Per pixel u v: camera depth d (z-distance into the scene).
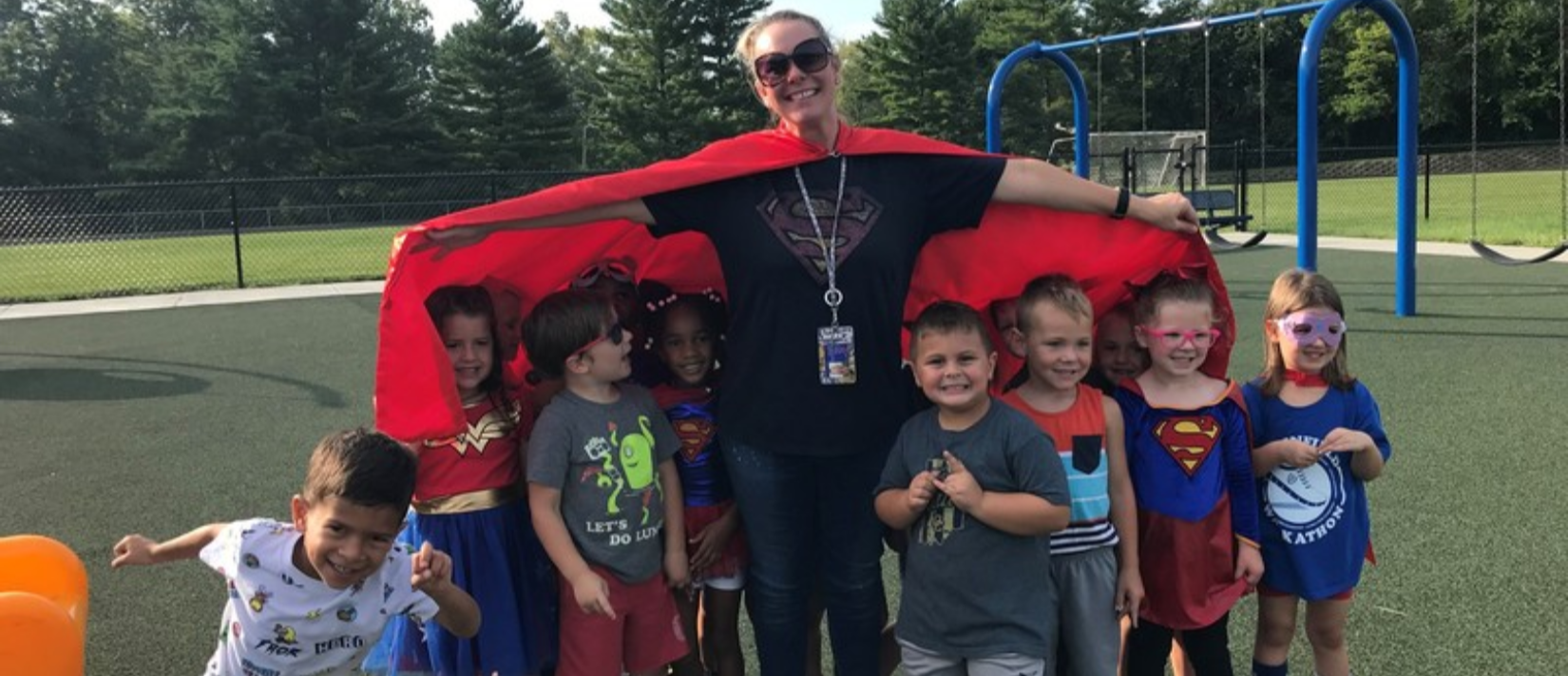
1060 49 10.20
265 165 42.19
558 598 2.70
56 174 44.56
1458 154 36.97
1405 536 3.91
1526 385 6.29
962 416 2.47
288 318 11.52
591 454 2.54
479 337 2.60
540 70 44.91
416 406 2.48
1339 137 46.06
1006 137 45.41
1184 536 2.61
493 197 16.86
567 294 2.60
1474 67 11.61
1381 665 2.97
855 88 49.03
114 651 3.33
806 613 2.71
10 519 4.71
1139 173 24.84
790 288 2.46
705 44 45.44
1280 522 2.71
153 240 27.06
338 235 27.28
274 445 5.94
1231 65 46.06
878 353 2.51
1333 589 2.69
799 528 2.61
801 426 2.49
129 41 51.50
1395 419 5.59
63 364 8.83
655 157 44.88
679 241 2.91
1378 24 42.03
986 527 2.42
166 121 42.62
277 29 42.41
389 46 45.41
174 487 5.16
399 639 2.64
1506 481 4.51
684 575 2.72
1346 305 9.67
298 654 2.32
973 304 2.99
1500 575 3.54
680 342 2.82
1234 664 3.09
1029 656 2.41
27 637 2.33
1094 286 2.95
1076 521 2.55
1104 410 2.62
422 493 2.58
